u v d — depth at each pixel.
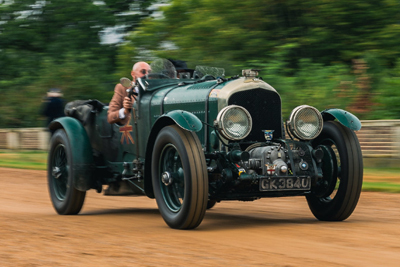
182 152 5.77
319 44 21.33
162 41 23.78
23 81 29.72
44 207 8.64
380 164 14.08
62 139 7.79
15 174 14.51
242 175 5.84
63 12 32.12
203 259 4.42
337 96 17.47
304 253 4.63
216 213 7.66
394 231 5.73
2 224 6.51
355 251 4.71
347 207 6.36
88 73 29.00
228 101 6.20
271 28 22.08
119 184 7.80
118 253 4.71
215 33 21.66
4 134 24.36
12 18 32.72
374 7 20.95
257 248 4.86
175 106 6.76
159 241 5.26
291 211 7.70
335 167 6.36
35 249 4.95
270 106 6.48
